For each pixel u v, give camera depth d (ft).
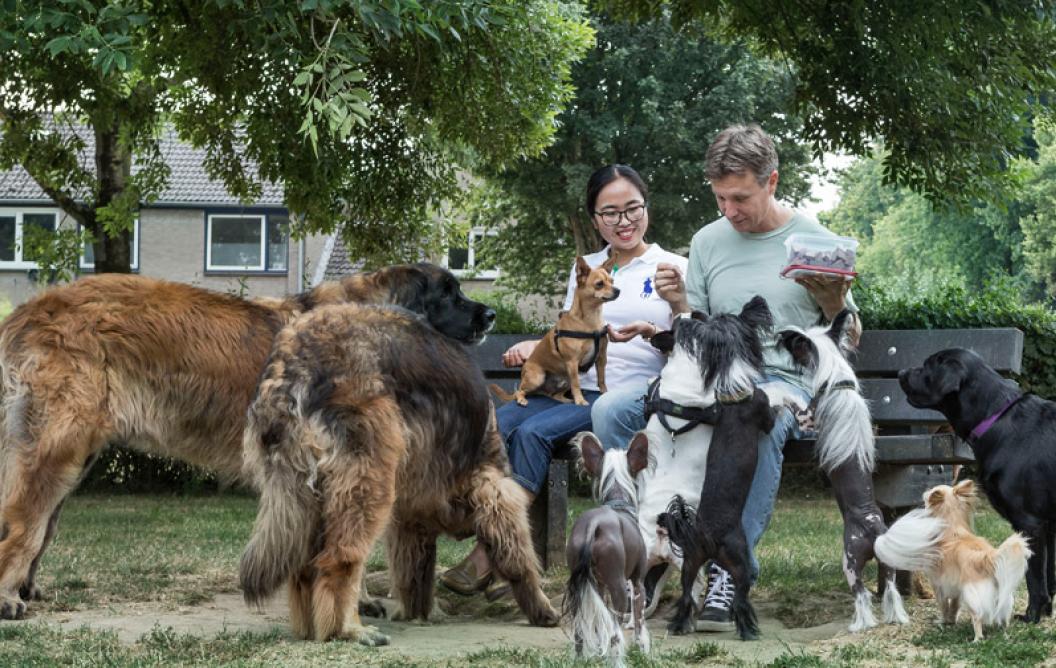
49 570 23.57
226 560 26.05
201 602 20.31
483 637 16.40
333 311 16.22
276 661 13.74
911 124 47.06
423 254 62.13
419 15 28.19
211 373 17.54
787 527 36.81
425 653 14.76
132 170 68.39
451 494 17.15
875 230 180.96
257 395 15.53
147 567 24.34
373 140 52.06
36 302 17.47
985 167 48.57
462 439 16.83
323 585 15.06
